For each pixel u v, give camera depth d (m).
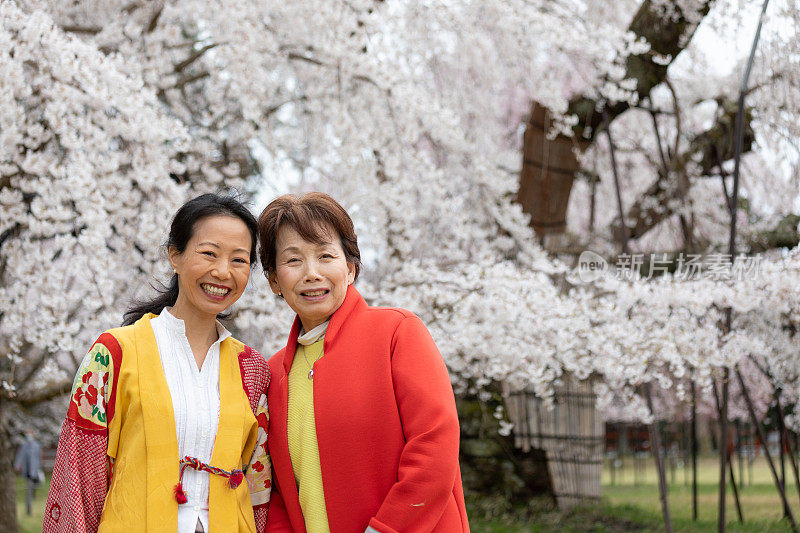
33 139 4.12
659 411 7.75
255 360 2.06
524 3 5.32
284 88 5.90
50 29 4.00
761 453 12.41
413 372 1.86
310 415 1.94
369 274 5.96
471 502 6.36
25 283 4.05
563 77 6.62
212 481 1.82
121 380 1.80
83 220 3.82
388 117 5.28
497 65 6.02
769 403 6.75
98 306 3.93
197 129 5.75
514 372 4.59
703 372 4.14
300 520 1.92
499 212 5.80
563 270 4.62
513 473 6.41
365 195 5.02
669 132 7.18
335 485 1.85
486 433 6.46
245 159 5.61
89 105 4.09
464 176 5.74
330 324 1.99
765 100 5.02
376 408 1.87
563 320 4.25
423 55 5.69
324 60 5.10
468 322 4.48
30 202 4.25
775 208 6.36
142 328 1.90
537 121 6.48
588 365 4.43
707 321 4.52
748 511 6.27
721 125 6.05
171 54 5.37
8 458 5.24
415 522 1.73
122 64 4.44
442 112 5.02
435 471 1.74
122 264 4.69
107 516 1.75
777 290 4.10
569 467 6.02
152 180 4.14
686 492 8.42
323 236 1.94
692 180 6.34
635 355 4.17
